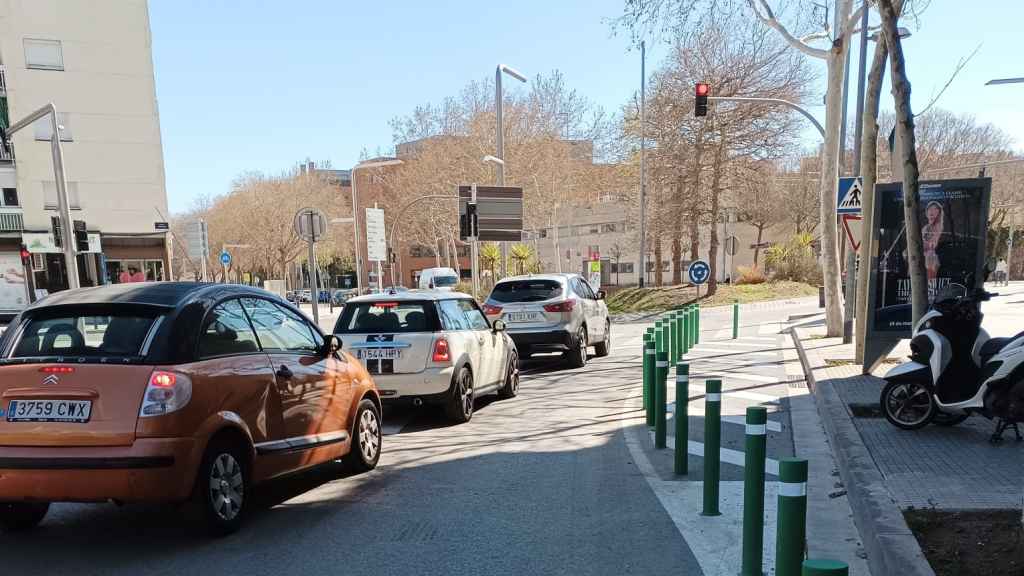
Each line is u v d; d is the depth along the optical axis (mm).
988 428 6531
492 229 19672
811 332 17141
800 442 6875
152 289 4723
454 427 8148
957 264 9328
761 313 26625
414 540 4430
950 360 6320
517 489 5535
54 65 32438
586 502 5152
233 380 4582
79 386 4066
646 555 4109
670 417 8258
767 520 4688
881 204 9570
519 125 43094
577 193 46750
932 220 9359
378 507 5141
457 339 8328
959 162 43344
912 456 5543
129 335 4309
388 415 9102
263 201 67500
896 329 9656
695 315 16594
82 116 33031
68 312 4457
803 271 37531
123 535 4543
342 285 90562
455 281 44750
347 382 5957
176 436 4078
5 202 31875
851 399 8047
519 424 8172
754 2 14383
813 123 16969
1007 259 51562
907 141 7527
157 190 34812
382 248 24141
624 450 6738
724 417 8102
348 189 86438
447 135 46938
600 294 14789
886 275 9648
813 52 14586
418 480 5879
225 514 4484
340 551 4246
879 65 10430
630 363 13461
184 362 4301
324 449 5504
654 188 35594
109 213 33781
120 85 33812
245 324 5051
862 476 4973
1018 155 46281
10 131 17938
